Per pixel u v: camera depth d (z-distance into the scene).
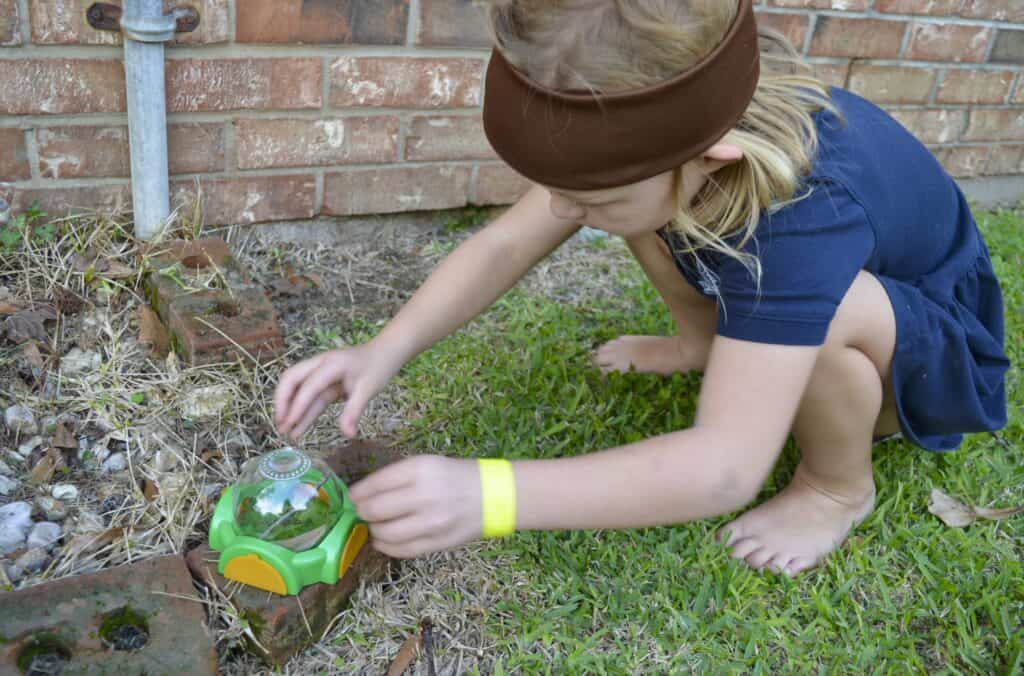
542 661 1.21
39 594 1.13
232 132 1.90
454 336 1.84
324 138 1.98
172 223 1.89
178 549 1.30
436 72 2.01
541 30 0.91
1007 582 1.37
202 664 1.09
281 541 1.15
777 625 1.29
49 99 1.73
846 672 1.24
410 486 1.00
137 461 1.45
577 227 1.47
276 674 1.16
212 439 1.51
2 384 1.53
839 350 1.24
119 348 1.66
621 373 1.76
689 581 1.34
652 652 1.24
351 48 1.91
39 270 1.75
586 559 1.36
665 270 1.52
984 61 2.52
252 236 2.03
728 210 1.11
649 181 0.99
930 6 2.37
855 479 1.42
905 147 1.32
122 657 1.08
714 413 1.10
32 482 1.38
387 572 1.30
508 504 1.02
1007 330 1.98
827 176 1.15
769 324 1.09
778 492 1.53
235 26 1.80
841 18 2.30
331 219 2.10
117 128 1.81
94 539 1.30
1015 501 1.55
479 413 1.63
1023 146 2.72
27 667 1.07
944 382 1.38
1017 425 1.71
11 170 1.77
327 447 1.52
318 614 1.19
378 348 1.32
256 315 1.71
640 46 0.90
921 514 1.52
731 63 0.95
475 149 2.14
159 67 1.72
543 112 0.92
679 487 1.05
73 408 1.52
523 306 1.99
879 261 1.27
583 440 1.59
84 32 1.70
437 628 1.24
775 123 1.11
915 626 1.32
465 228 2.25
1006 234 2.50
